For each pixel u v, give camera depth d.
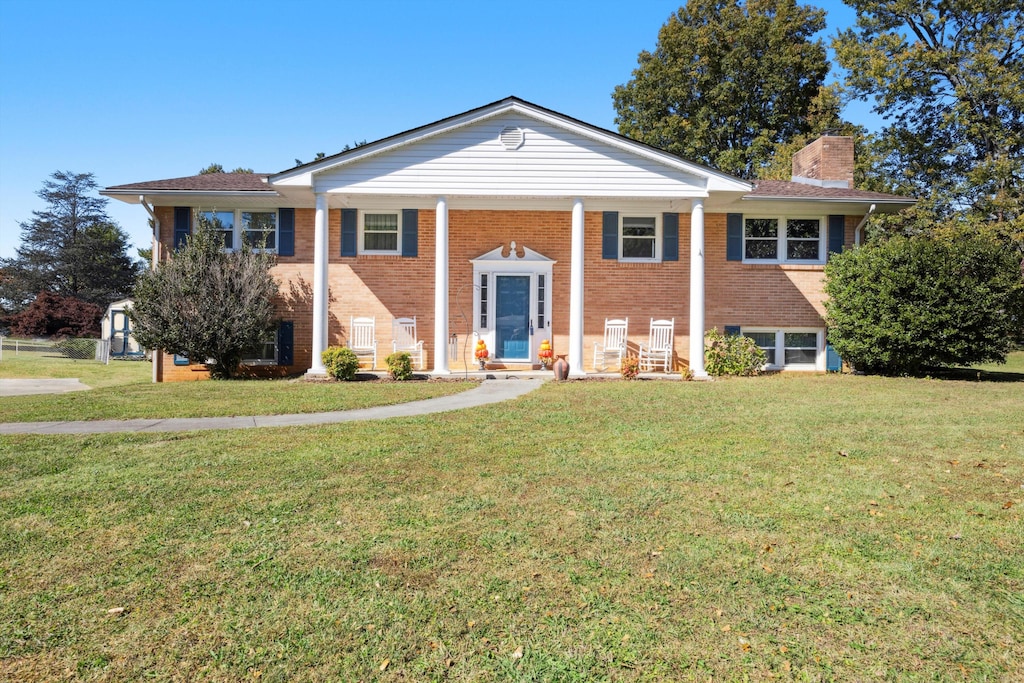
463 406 11.95
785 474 7.23
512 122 16.81
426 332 19.03
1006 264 16.50
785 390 13.95
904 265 16.83
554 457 8.02
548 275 19.08
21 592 4.41
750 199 18.08
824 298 19.30
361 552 5.07
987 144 30.92
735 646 3.79
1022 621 4.07
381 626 3.98
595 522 5.73
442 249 16.78
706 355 17.77
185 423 10.44
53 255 68.00
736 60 39.62
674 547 5.19
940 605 4.27
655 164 16.88
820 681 3.46
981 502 6.29
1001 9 30.17
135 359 36.28
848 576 4.68
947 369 19.92
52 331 49.50
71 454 8.12
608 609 4.20
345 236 18.92
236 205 18.86
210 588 4.47
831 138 21.27
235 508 6.11
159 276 17.55
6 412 11.41
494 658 3.66
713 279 19.22
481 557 4.99
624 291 19.19
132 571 4.75
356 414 11.27
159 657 3.65
